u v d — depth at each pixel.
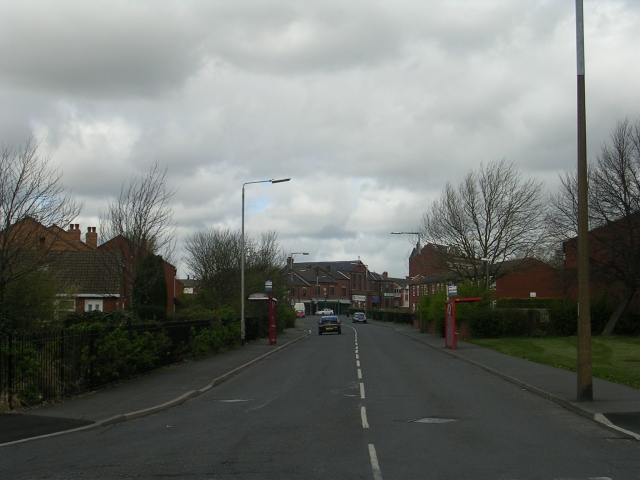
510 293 62.47
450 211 50.91
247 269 52.22
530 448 9.49
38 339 14.16
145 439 10.53
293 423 12.00
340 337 52.06
